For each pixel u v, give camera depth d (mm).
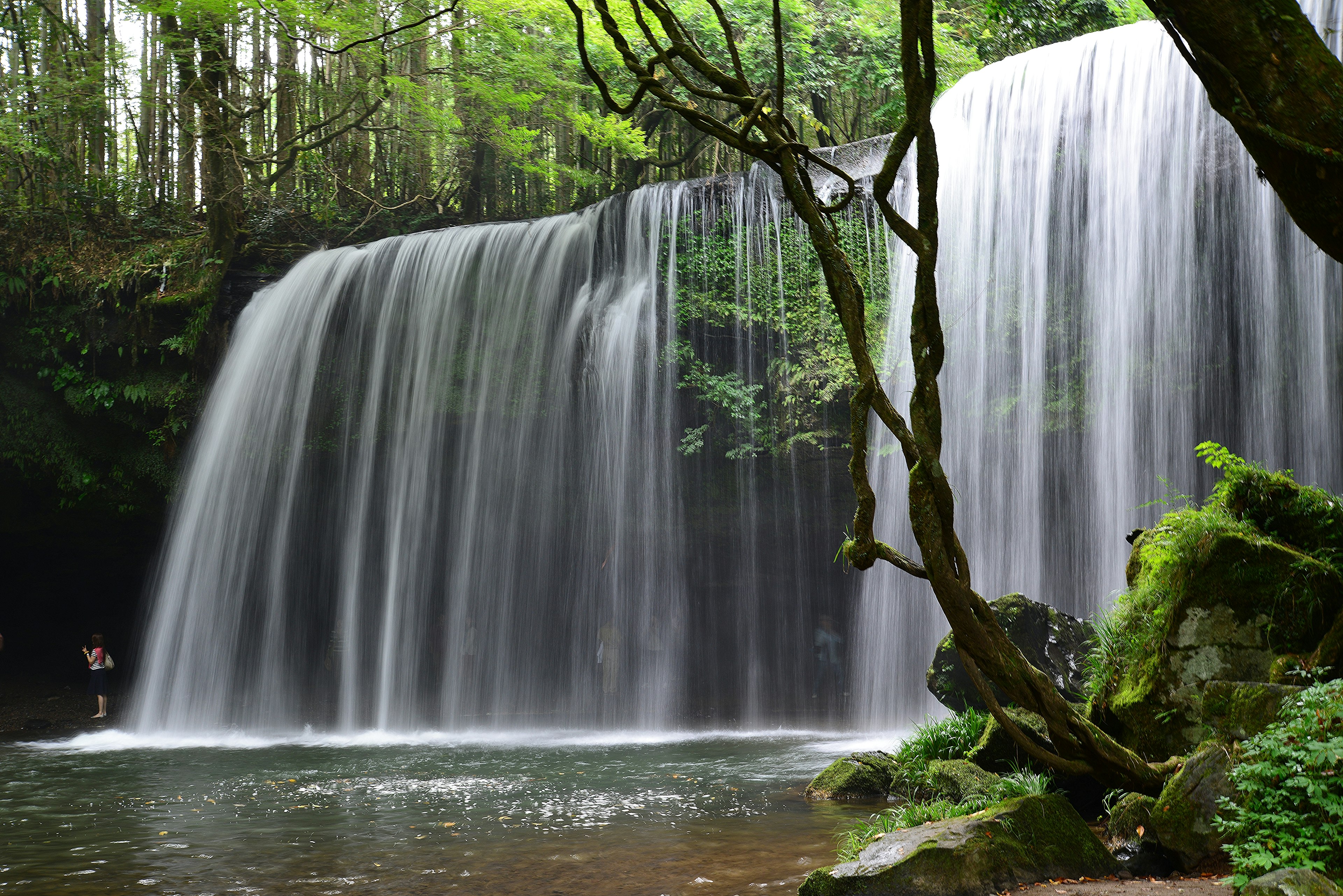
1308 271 11562
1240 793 4602
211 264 19672
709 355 17984
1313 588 5879
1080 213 13773
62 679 21641
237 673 18438
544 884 5641
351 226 23062
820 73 21719
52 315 19203
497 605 18531
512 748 13531
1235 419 12398
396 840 7008
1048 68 14352
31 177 20359
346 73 23422
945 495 3830
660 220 18172
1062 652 8891
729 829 7129
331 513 19156
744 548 18859
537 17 19359
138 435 19328
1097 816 6430
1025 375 14297
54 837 7355
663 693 18281
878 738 14250
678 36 3809
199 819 8016
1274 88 3121
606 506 18219
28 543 20422
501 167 25688
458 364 18797
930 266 3707
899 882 4590
